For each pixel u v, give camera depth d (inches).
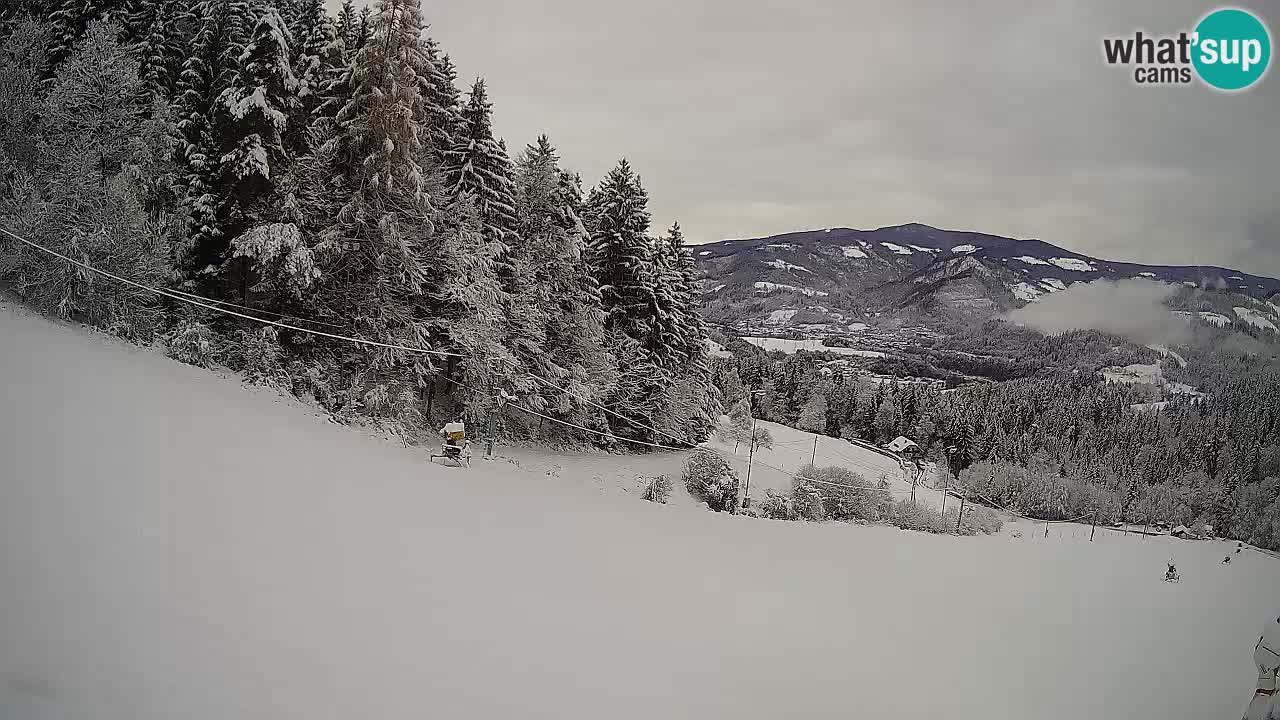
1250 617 715.4
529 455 1427.2
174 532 283.0
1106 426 4559.5
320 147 1140.5
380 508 444.5
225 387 887.1
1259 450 4097.0
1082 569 1053.8
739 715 239.6
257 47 1099.9
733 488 1578.5
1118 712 334.0
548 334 1573.6
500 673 232.8
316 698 188.1
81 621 194.1
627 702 231.8
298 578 271.4
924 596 571.5
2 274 862.5
